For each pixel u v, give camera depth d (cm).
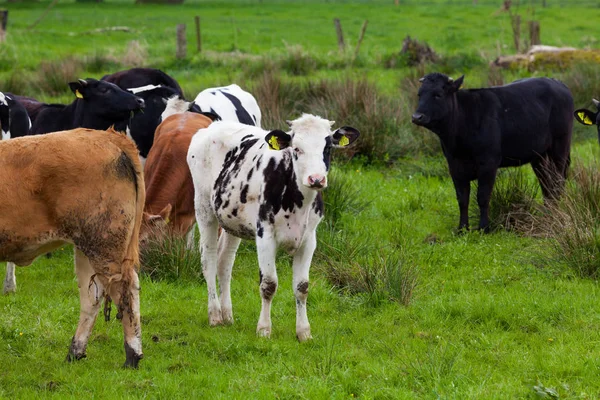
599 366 693
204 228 845
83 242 677
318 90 1761
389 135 1513
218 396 639
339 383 668
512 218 1151
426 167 1421
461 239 1100
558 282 916
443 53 2761
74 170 663
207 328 825
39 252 682
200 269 981
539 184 1252
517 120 1152
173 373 698
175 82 1489
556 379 674
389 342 767
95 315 731
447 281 949
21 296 924
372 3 5722
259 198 761
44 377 698
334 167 1299
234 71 2534
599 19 4331
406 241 1080
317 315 857
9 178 653
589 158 1286
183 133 1047
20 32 3622
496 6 5247
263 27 4088
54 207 665
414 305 870
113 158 677
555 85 1212
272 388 658
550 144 1209
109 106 1195
